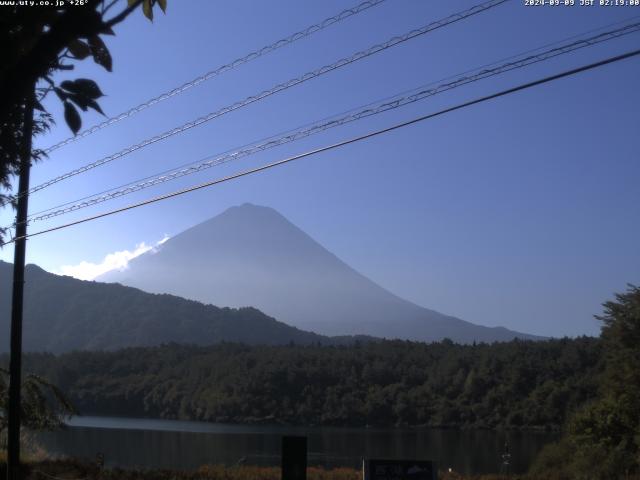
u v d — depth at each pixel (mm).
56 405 23953
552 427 82125
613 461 33375
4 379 20906
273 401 100875
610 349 43000
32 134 5270
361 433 82625
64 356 128875
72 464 22422
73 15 3146
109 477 21141
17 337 16250
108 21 3359
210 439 72562
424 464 11555
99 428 84000
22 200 15406
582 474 33469
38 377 23188
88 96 3617
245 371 107812
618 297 42906
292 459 11594
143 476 21922
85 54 3553
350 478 28266
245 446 66000
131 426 89938
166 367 121438
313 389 101875
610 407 37156
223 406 101125
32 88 3678
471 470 48812
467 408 89750
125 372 123875
